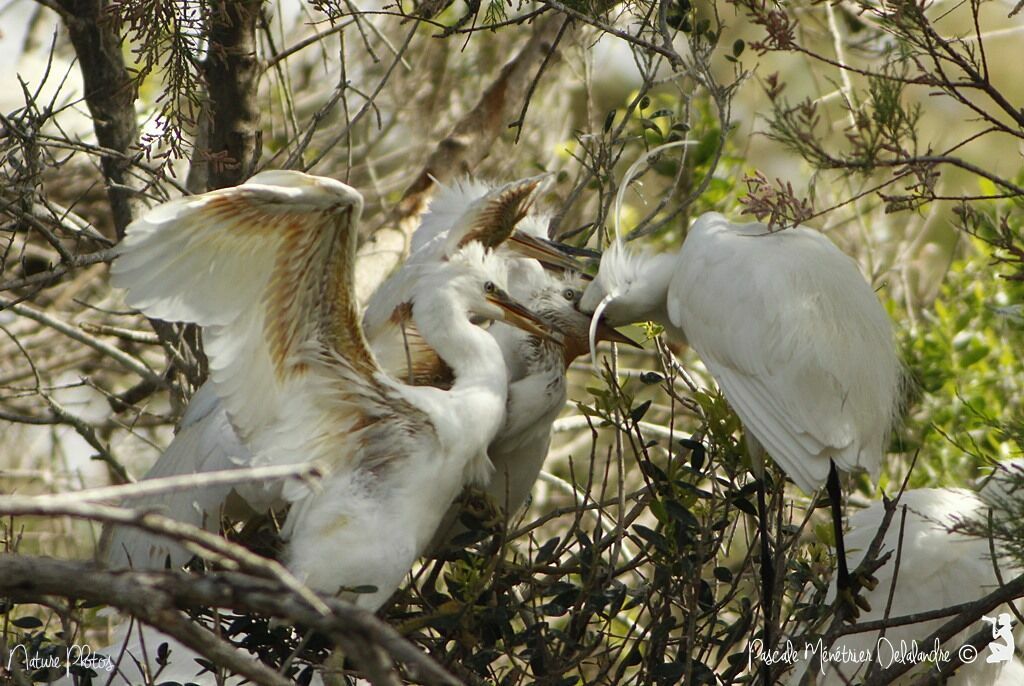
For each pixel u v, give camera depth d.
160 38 9.24
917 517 9.48
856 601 8.34
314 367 7.85
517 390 9.54
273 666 7.95
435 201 10.47
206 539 4.34
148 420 13.27
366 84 14.83
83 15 10.94
